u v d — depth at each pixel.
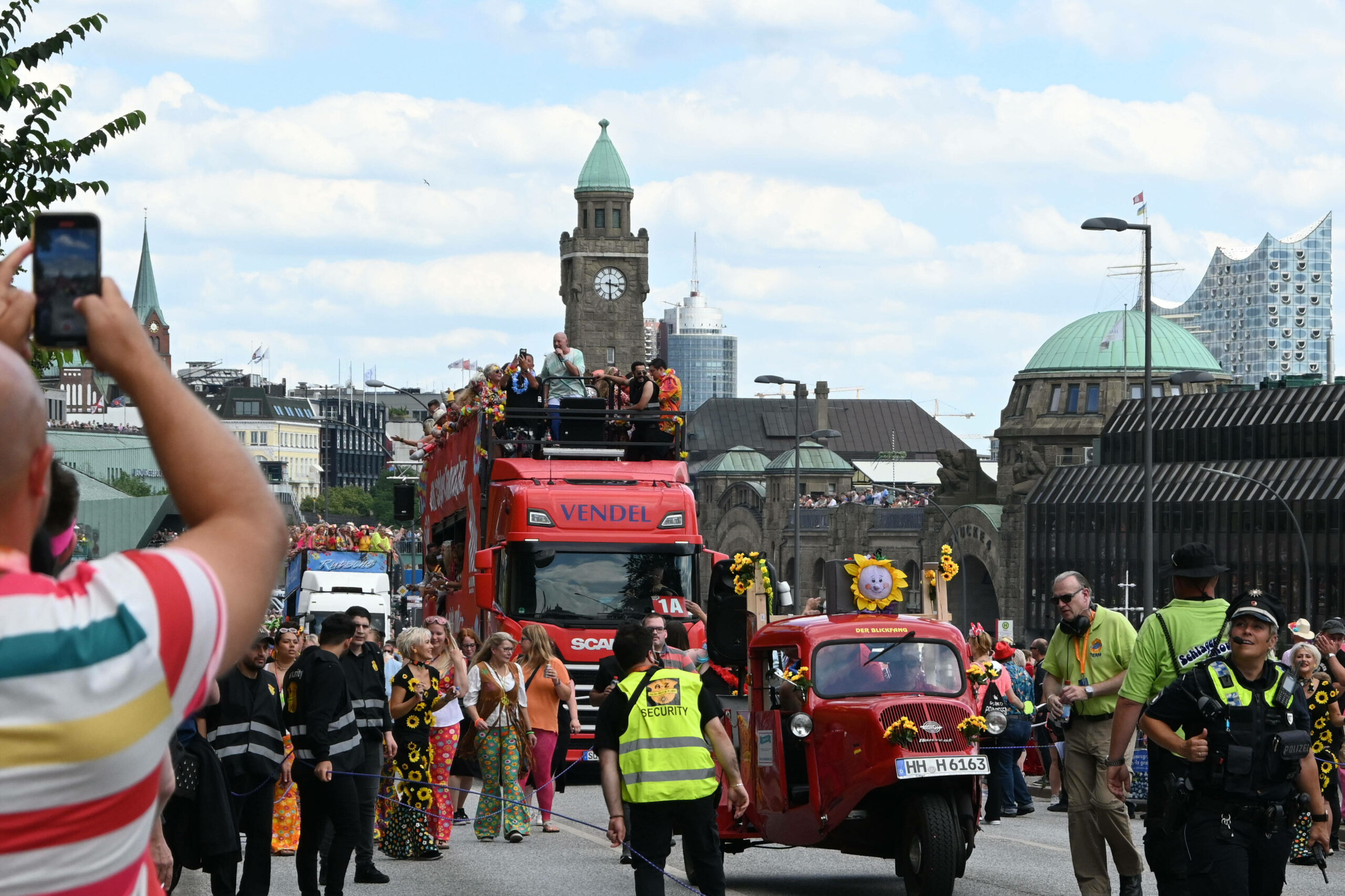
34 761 2.71
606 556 29.08
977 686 17.89
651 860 11.62
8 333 3.03
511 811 20.17
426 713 18.44
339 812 14.02
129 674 2.78
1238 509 132.12
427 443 37.19
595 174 189.62
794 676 15.27
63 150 15.05
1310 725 10.09
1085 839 13.91
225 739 12.83
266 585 3.02
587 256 188.62
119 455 126.44
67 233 3.05
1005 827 22.44
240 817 12.91
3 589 2.78
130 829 2.87
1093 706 13.79
